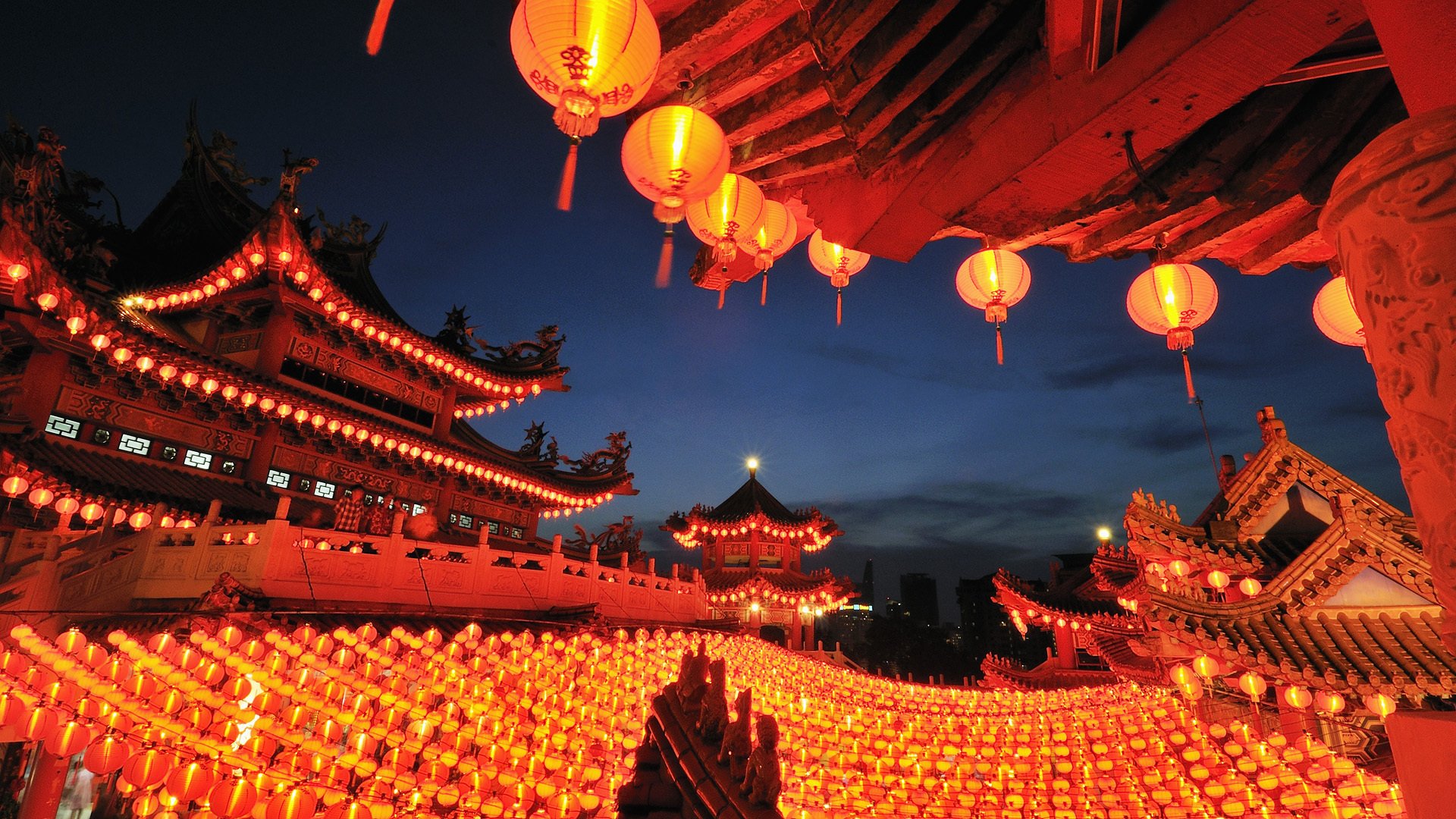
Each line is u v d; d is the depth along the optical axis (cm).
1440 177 174
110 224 2248
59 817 1175
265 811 685
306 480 2089
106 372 1648
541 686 1096
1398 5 213
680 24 431
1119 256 607
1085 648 2880
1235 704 1252
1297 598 1087
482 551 1430
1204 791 1107
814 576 3731
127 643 765
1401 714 180
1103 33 315
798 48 412
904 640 5288
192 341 2120
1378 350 188
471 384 2598
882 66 366
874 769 1266
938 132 422
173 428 1803
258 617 929
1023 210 434
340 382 2255
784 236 591
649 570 1861
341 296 2077
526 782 837
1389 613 1074
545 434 3028
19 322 1499
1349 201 194
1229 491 1303
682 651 1365
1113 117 337
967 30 357
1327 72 357
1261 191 431
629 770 983
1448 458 168
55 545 1259
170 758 675
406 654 1009
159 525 1501
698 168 422
